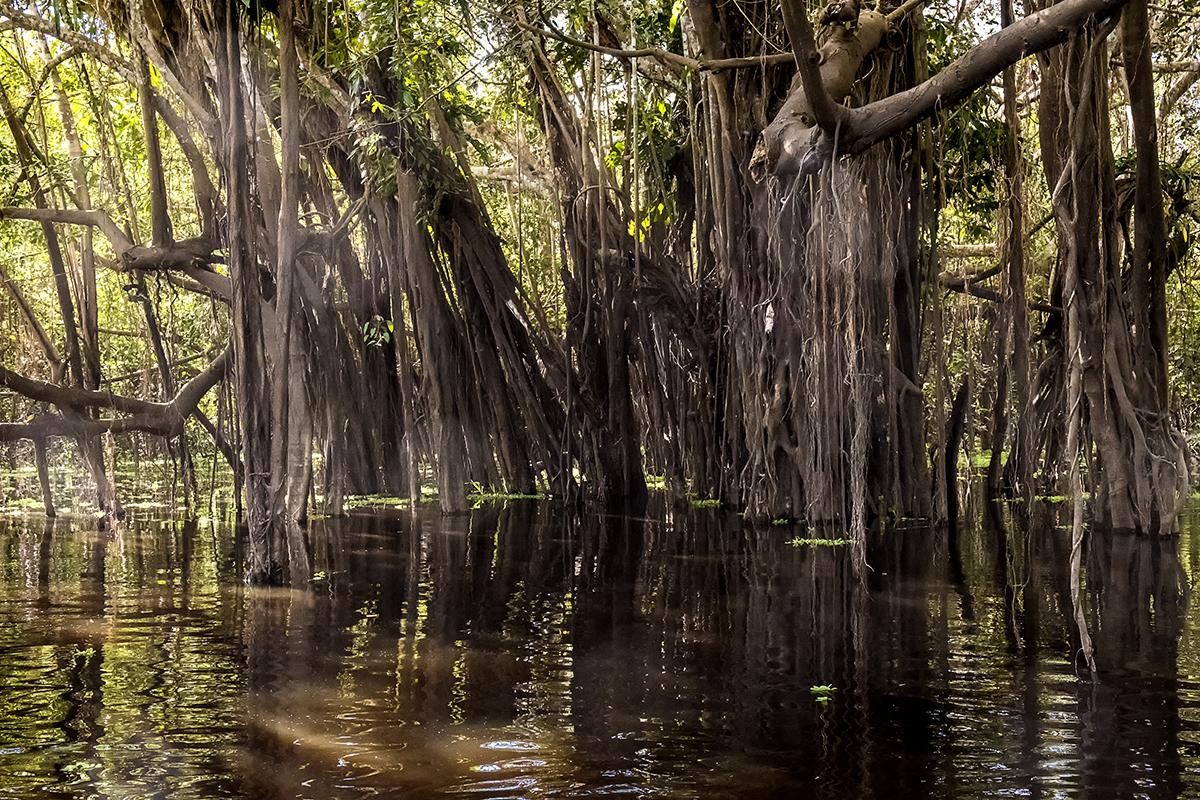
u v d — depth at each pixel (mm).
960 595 6637
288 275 8266
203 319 16797
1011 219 11719
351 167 13391
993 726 3869
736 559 8375
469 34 10977
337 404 12867
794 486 10969
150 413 12266
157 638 5438
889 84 10375
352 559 8422
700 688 4410
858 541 7977
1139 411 9734
